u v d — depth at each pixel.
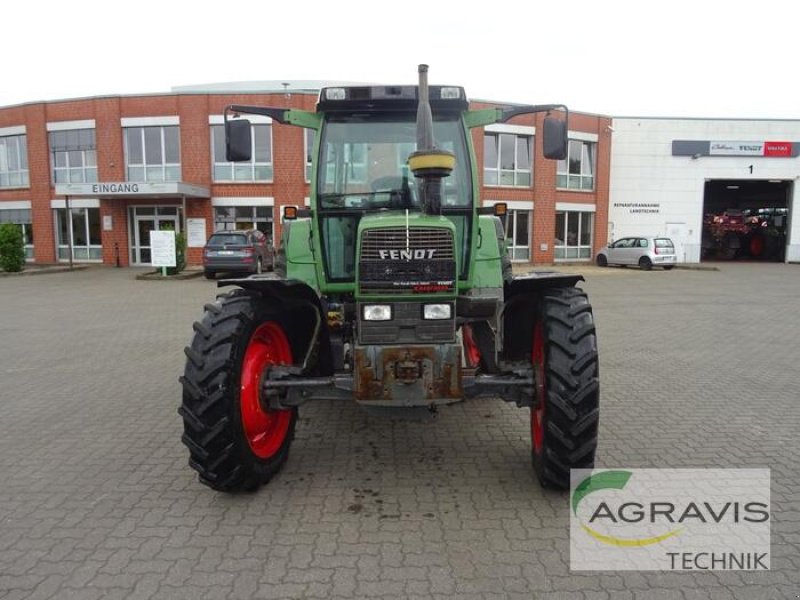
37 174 25.75
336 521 3.48
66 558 3.11
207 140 23.91
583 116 28.09
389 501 3.73
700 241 30.36
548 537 3.29
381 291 3.58
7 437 4.96
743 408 5.60
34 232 26.19
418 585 2.84
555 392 3.59
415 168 3.69
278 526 3.43
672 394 6.09
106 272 22.17
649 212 30.02
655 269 25.45
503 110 4.45
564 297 3.93
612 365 7.43
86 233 25.72
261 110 4.38
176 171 24.44
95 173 25.12
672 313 12.16
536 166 27.08
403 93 4.28
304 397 3.89
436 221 3.63
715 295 15.47
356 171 4.39
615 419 5.27
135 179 24.70
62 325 10.64
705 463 4.29
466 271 4.27
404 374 3.53
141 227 24.94
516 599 2.74
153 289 16.38
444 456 4.48
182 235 20.70
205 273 19.47
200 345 3.64
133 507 3.69
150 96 24.05
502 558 3.08
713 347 8.59
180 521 3.50
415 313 3.61
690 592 2.80
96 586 2.85
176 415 5.54
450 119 4.39
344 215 4.37
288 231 4.67
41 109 25.23
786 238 30.78
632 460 4.34
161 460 4.45
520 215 27.38
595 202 29.08
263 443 4.03
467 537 3.29
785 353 8.16
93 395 6.21
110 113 24.36
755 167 29.98
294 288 3.96
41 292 15.73
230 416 3.55
